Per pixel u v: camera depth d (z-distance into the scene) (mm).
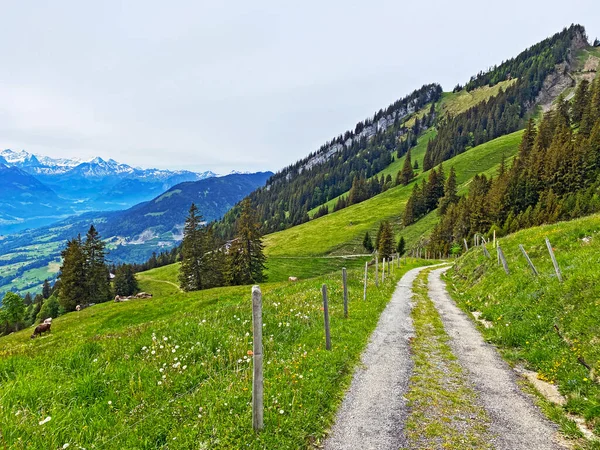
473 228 97062
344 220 167250
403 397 8039
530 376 9047
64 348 10430
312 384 8016
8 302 85312
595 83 149500
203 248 75188
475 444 6211
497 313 14711
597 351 8398
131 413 6543
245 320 12477
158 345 9742
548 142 114562
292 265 101062
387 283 28797
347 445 6211
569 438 6297
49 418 5566
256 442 5887
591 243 16375
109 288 77875
